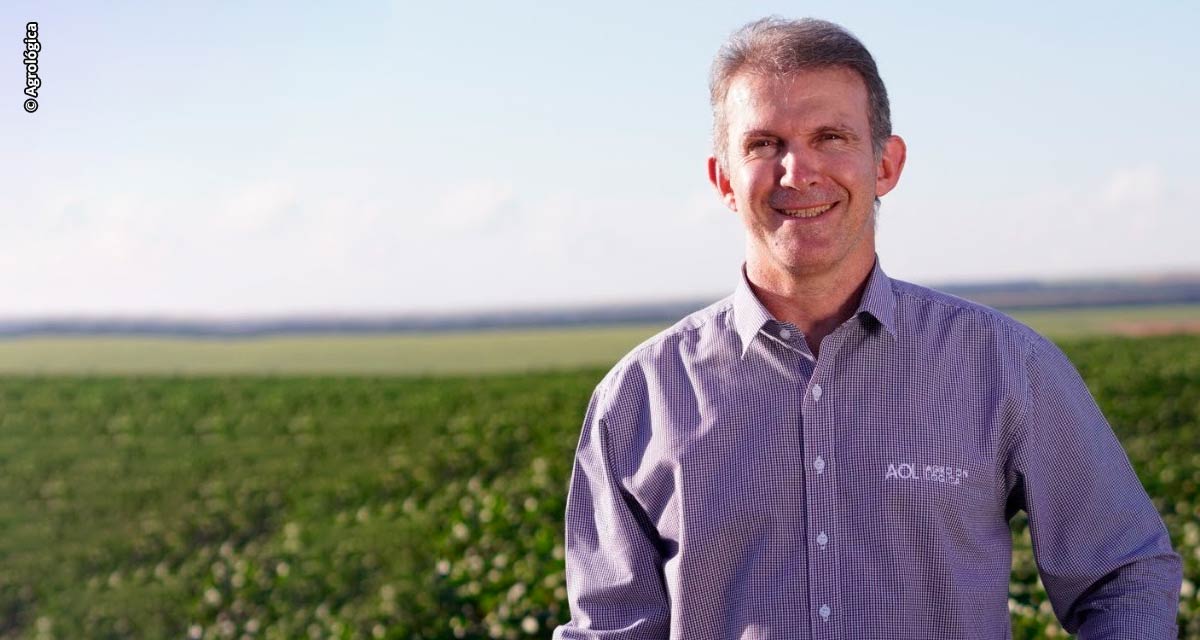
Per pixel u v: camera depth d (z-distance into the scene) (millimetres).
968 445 2297
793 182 2297
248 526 11188
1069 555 2348
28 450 17469
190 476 14344
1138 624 2232
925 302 2410
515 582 5785
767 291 2441
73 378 30250
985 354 2354
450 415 18641
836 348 2330
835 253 2320
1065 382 2355
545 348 56375
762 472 2336
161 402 23469
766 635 2291
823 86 2326
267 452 16125
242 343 64625
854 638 2246
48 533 11531
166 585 9117
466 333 72625
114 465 15625
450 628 5582
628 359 2570
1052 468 2348
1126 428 12578
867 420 2307
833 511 2291
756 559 2326
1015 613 4598
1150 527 2334
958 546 2275
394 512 10641
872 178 2373
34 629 8398
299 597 7512
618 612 2484
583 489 2613
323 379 28734
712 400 2410
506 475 12133
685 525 2367
